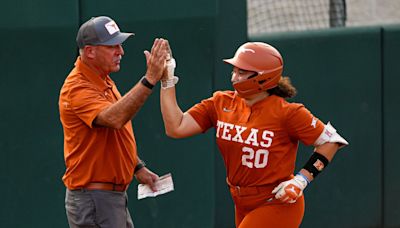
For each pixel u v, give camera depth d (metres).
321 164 19.16
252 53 18.88
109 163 19.67
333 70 29.33
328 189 29.67
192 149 26.53
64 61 24.11
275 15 34.09
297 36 28.62
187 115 19.89
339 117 29.55
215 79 26.80
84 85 19.25
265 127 18.94
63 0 23.92
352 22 35.84
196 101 26.22
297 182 18.89
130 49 25.08
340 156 29.73
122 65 25.03
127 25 24.95
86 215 19.73
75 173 19.75
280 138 19.00
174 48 25.75
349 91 29.66
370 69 29.95
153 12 25.30
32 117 23.88
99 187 19.77
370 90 30.02
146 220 26.17
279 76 19.03
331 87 29.33
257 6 34.28
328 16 33.50
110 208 19.88
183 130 19.75
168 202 26.39
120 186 20.06
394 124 30.48
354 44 29.62
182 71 25.97
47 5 23.73
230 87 27.09
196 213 26.75
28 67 23.67
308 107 28.97
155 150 26.06
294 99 28.70
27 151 23.94
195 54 26.08
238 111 19.31
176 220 26.56
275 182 19.25
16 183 23.92
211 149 26.80
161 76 18.72
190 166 26.55
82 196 19.78
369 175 30.28
